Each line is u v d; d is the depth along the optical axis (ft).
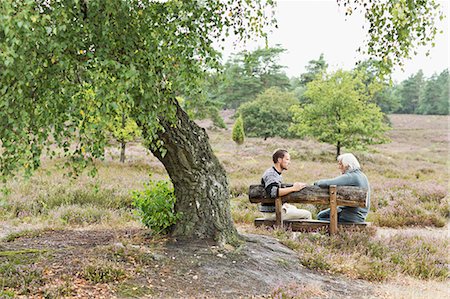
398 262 23.09
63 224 29.94
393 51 21.81
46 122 14.03
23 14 11.24
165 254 19.38
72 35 13.85
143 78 14.75
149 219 22.31
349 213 26.25
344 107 100.12
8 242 22.38
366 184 25.99
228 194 22.48
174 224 22.11
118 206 37.73
